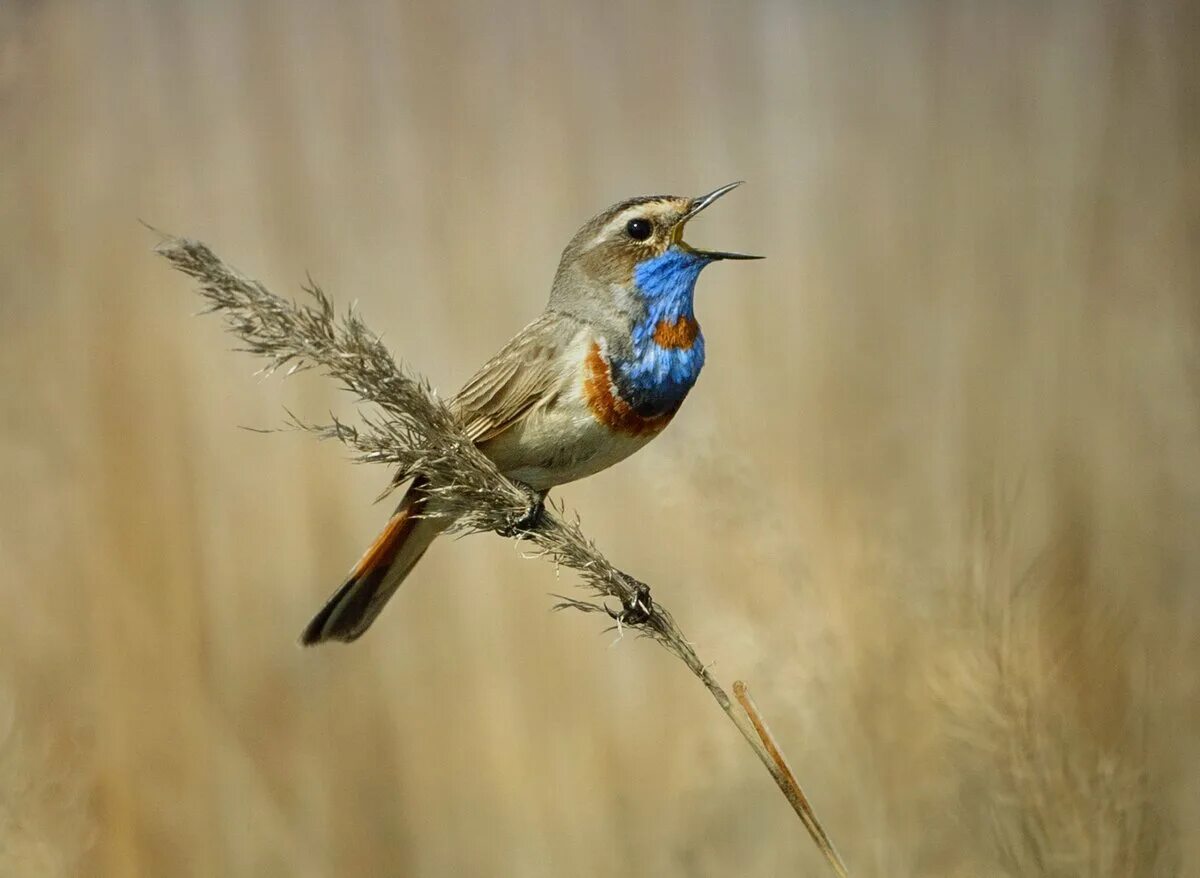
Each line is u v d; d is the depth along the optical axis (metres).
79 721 11.54
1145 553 12.50
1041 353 14.57
